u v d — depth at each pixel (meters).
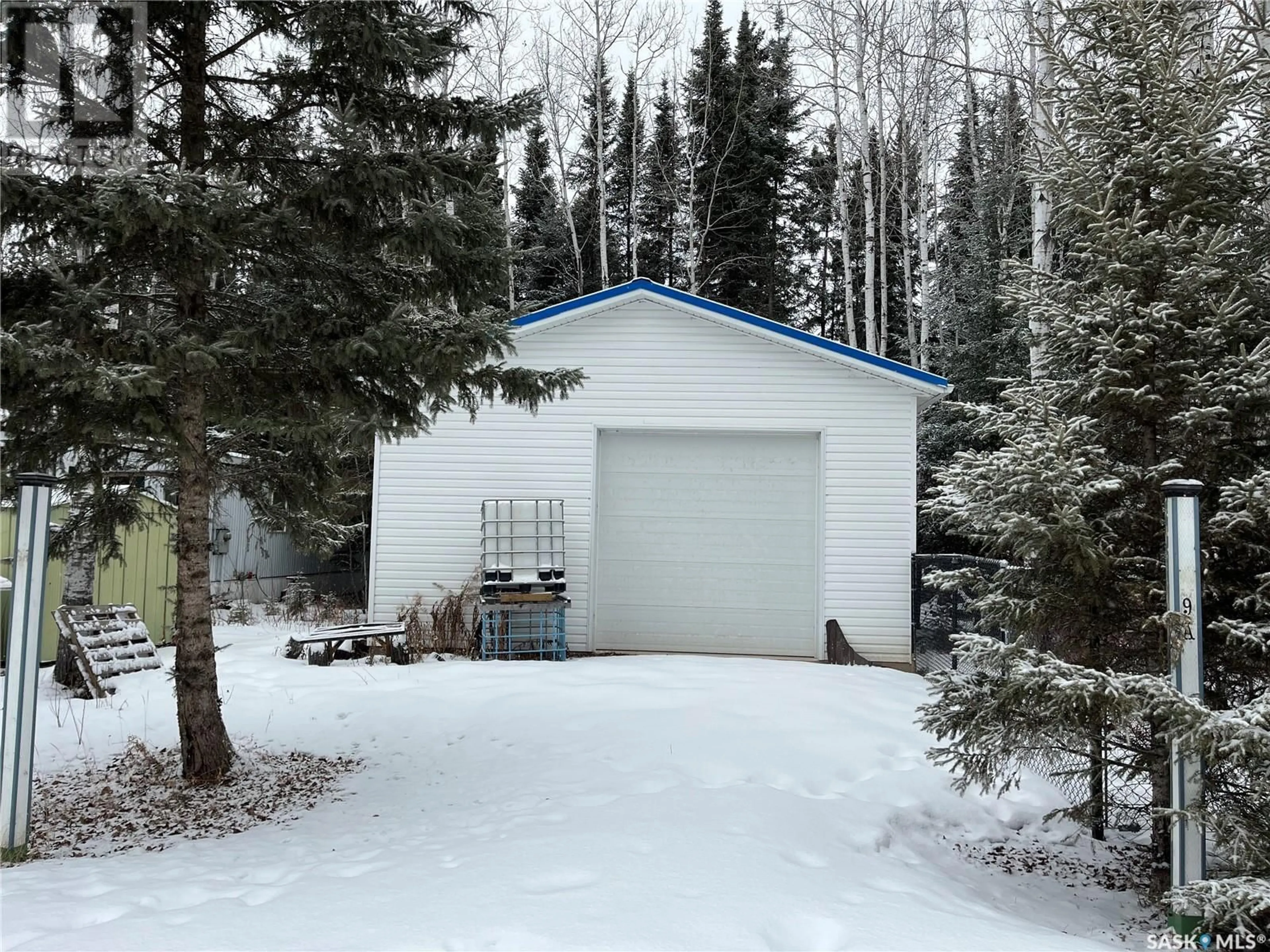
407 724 6.98
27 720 4.51
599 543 11.11
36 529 4.56
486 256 5.29
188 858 4.25
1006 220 16.00
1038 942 3.23
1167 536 3.80
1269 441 4.52
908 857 4.68
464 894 3.34
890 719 6.86
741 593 11.01
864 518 10.82
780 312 23.61
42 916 3.31
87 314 4.38
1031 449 4.37
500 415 11.09
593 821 4.38
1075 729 4.35
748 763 5.77
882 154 18.75
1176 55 4.60
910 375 10.76
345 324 5.02
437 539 11.00
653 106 24.83
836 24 18.77
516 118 5.42
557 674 8.52
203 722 5.67
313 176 5.18
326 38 4.92
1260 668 4.22
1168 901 3.77
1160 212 4.67
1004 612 4.76
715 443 11.16
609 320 11.14
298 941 2.92
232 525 15.22
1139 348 4.40
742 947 2.91
